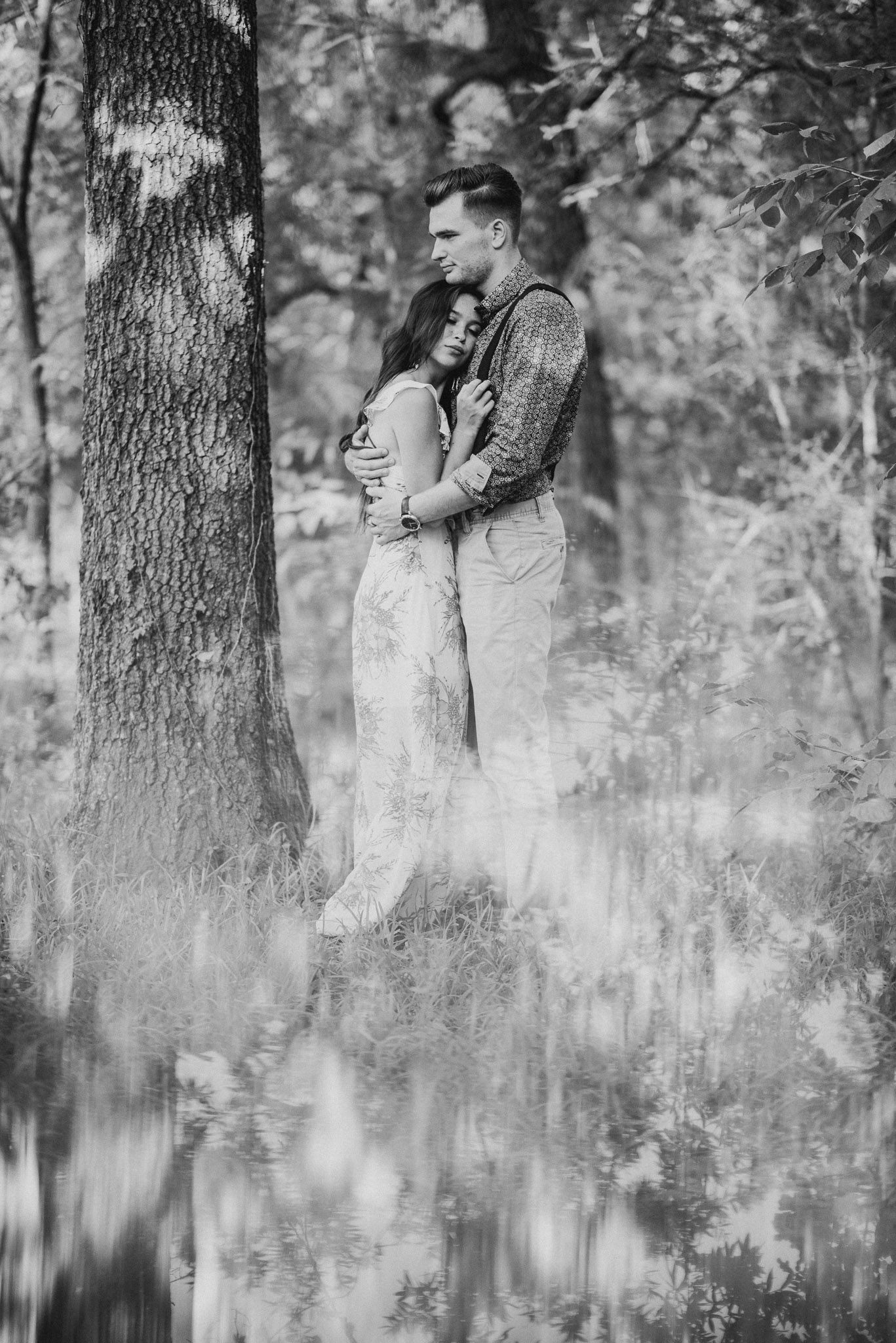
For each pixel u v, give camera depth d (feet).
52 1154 9.03
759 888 12.84
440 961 11.37
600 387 30.09
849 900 12.58
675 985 11.37
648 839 14.01
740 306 28.37
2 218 25.12
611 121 28.30
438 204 12.25
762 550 26.91
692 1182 9.00
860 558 25.54
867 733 20.77
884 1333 7.41
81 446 27.68
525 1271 7.99
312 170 34.01
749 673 17.51
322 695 22.45
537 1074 10.22
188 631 13.61
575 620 18.80
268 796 13.79
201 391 13.55
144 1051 10.40
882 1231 8.42
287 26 29.91
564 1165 9.14
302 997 11.05
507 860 12.49
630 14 23.58
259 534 13.98
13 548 23.02
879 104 20.13
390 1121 9.61
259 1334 7.41
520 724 12.41
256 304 13.96
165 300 13.44
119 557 13.61
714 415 34.40
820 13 21.16
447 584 12.35
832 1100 10.00
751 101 24.16
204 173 13.50
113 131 13.47
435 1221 8.52
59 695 22.21
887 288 22.66
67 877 12.53
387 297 37.88
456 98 31.24
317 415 42.24
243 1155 9.14
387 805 12.23
